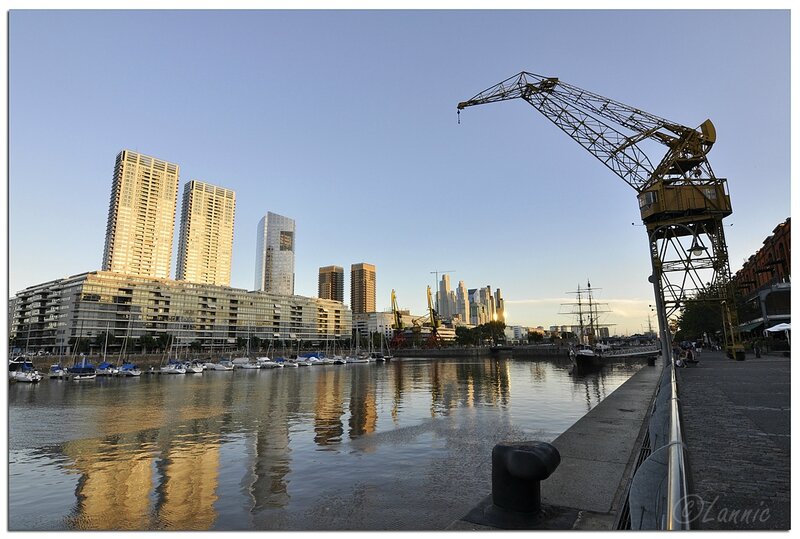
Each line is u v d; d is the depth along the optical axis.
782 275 59.25
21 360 94.94
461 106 49.41
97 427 27.31
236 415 31.25
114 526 11.19
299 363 130.38
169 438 22.98
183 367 95.38
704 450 9.23
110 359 112.50
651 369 41.12
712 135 40.78
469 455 16.81
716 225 39.53
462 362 142.50
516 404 34.97
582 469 7.92
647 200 40.28
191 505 12.29
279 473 15.04
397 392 46.78
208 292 195.25
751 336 66.38
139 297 170.12
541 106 47.81
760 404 14.91
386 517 10.54
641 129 44.19
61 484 15.19
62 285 165.62
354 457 16.91
